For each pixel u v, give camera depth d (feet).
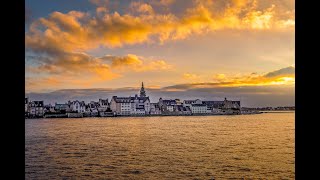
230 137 83.10
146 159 61.57
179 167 54.70
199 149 70.85
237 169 51.24
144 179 47.39
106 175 50.11
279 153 60.44
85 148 72.59
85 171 52.13
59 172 51.24
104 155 65.67
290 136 73.26
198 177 47.91
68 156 63.26
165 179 47.39
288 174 46.88
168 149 71.82
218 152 66.64
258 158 57.82
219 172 50.42
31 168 53.01
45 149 68.23
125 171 52.80
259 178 45.27
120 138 87.51
